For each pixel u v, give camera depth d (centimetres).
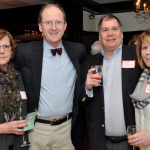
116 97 177
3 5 656
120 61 184
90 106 191
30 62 188
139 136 138
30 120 164
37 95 183
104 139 180
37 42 202
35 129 195
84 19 776
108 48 184
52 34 186
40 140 194
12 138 173
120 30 186
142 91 154
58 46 198
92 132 187
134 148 164
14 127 153
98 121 183
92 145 185
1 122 161
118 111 177
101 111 183
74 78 204
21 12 684
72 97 205
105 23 182
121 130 178
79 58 211
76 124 209
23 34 698
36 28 675
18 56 190
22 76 190
